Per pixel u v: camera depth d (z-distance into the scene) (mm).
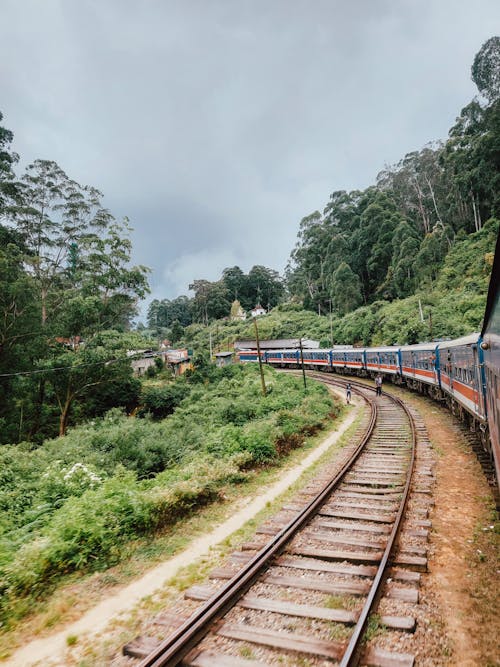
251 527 7699
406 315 46625
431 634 4305
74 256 32781
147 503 7898
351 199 83688
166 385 36438
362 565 5820
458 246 54656
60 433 26422
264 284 110750
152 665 3875
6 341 24734
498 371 5355
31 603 5512
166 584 5844
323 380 37906
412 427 15508
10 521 8852
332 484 9352
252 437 13023
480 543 6379
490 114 50688
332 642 4137
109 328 33625
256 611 4848
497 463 6473
